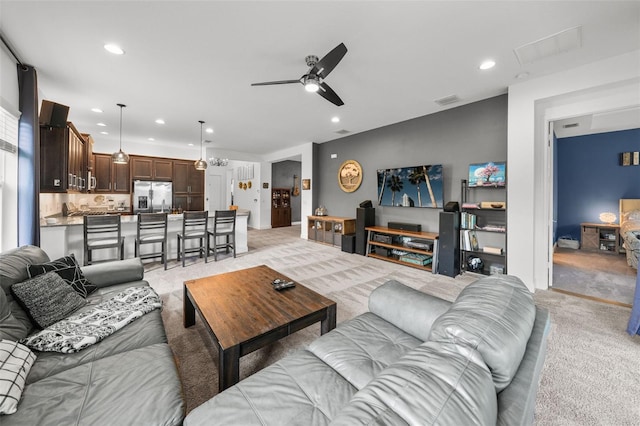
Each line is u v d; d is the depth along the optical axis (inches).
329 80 122.9
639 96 102.3
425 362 29.0
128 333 60.0
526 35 89.0
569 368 69.9
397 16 80.1
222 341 56.1
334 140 247.6
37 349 52.1
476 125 150.9
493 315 35.8
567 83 111.2
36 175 106.1
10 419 35.8
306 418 36.7
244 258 189.0
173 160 279.3
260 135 231.8
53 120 127.7
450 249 147.2
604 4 74.5
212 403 39.4
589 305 108.0
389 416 23.0
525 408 27.3
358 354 51.1
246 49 97.5
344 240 212.1
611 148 210.1
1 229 98.9
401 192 187.3
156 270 156.8
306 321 68.7
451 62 106.6
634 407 57.1
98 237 149.0
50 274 70.4
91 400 39.8
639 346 79.1
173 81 123.0
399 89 132.9
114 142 250.4
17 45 92.9
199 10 77.2
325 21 82.4
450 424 21.9
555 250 212.5
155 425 36.5
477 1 74.1
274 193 372.8
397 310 61.7
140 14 78.6
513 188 126.9
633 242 153.3
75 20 80.7
